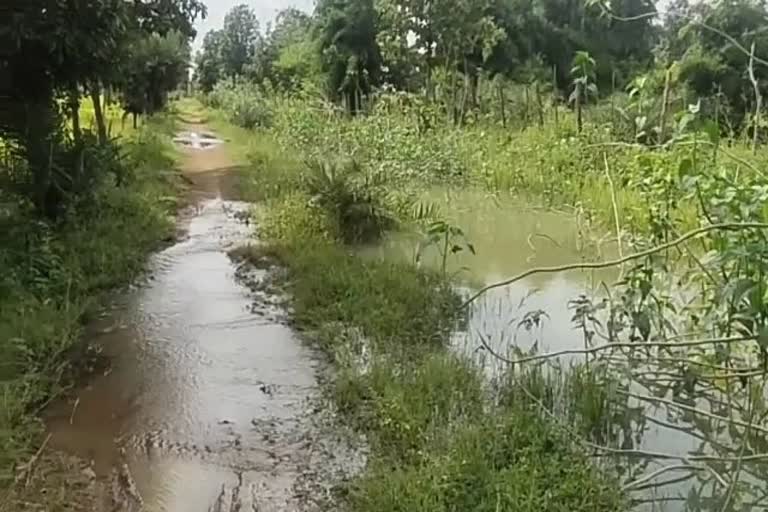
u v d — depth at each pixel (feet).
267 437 14.93
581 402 15.76
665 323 18.40
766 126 37.73
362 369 17.79
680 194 24.45
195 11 42.75
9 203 25.12
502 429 14.20
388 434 14.79
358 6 82.89
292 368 18.26
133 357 18.79
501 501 11.88
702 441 14.92
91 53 28.30
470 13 66.18
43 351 18.26
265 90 107.04
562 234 32.71
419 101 58.54
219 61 179.22
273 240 30.01
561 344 19.84
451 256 28.71
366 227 30.25
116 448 14.42
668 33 56.54
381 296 22.34
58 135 30.07
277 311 22.47
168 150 61.21
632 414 15.92
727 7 25.45
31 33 26.17
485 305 23.09
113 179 35.65
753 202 15.47
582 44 81.30
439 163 43.65
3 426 14.40
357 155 42.88
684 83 42.06
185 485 13.24
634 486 13.19
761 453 14.16
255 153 57.93
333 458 14.19
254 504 12.66
